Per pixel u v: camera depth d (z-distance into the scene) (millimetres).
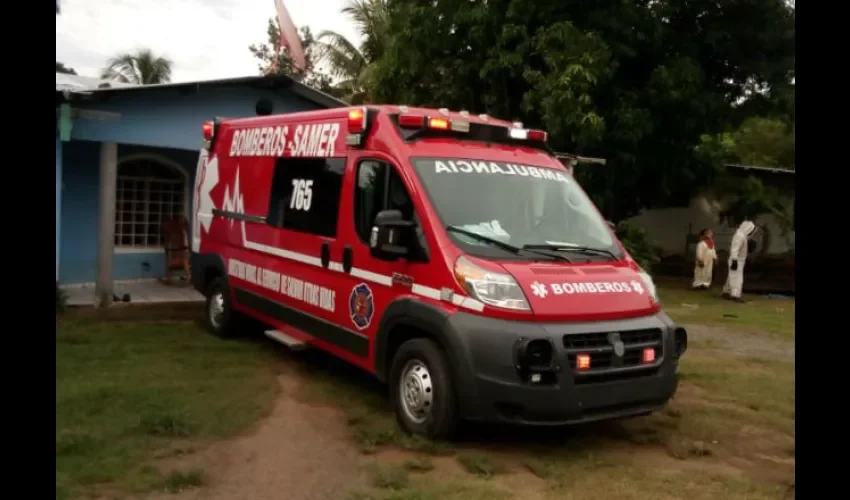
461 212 5363
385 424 5500
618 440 5523
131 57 27031
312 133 6961
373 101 16438
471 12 13758
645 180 16703
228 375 6801
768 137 29016
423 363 5180
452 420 4965
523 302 4754
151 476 4449
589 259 5469
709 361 8664
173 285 12844
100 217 10461
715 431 5836
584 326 4828
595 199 14703
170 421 5281
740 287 15094
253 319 8484
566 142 13523
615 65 13469
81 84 11086
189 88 11078
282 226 7176
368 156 6020
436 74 15102
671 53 15328
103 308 10367
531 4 13375
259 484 4449
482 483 4488
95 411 5520
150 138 10992
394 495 4258
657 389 5047
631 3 14016
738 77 16547
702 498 4445
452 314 4902
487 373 4688
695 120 14859
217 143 8859
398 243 5273
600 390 4766
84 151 12406
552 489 4488
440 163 5637
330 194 6453
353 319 6004
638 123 13984
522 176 5875
